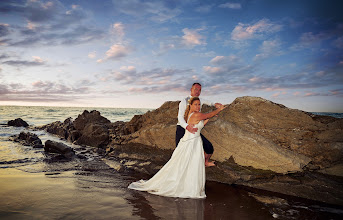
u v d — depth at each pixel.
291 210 3.35
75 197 3.59
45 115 32.56
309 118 5.29
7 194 3.58
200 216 3.05
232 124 5.24
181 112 4.18
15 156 6.71
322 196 3.77
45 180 4.46
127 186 4.36
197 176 3.84
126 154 6.98
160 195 3.88
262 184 4.38
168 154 6.24
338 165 4.17
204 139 4.33
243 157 4.92
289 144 5.06
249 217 3.06
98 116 12.59
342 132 4.72
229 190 4.26
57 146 7.27
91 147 9.03
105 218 2.87
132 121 9.58
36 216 2.83
